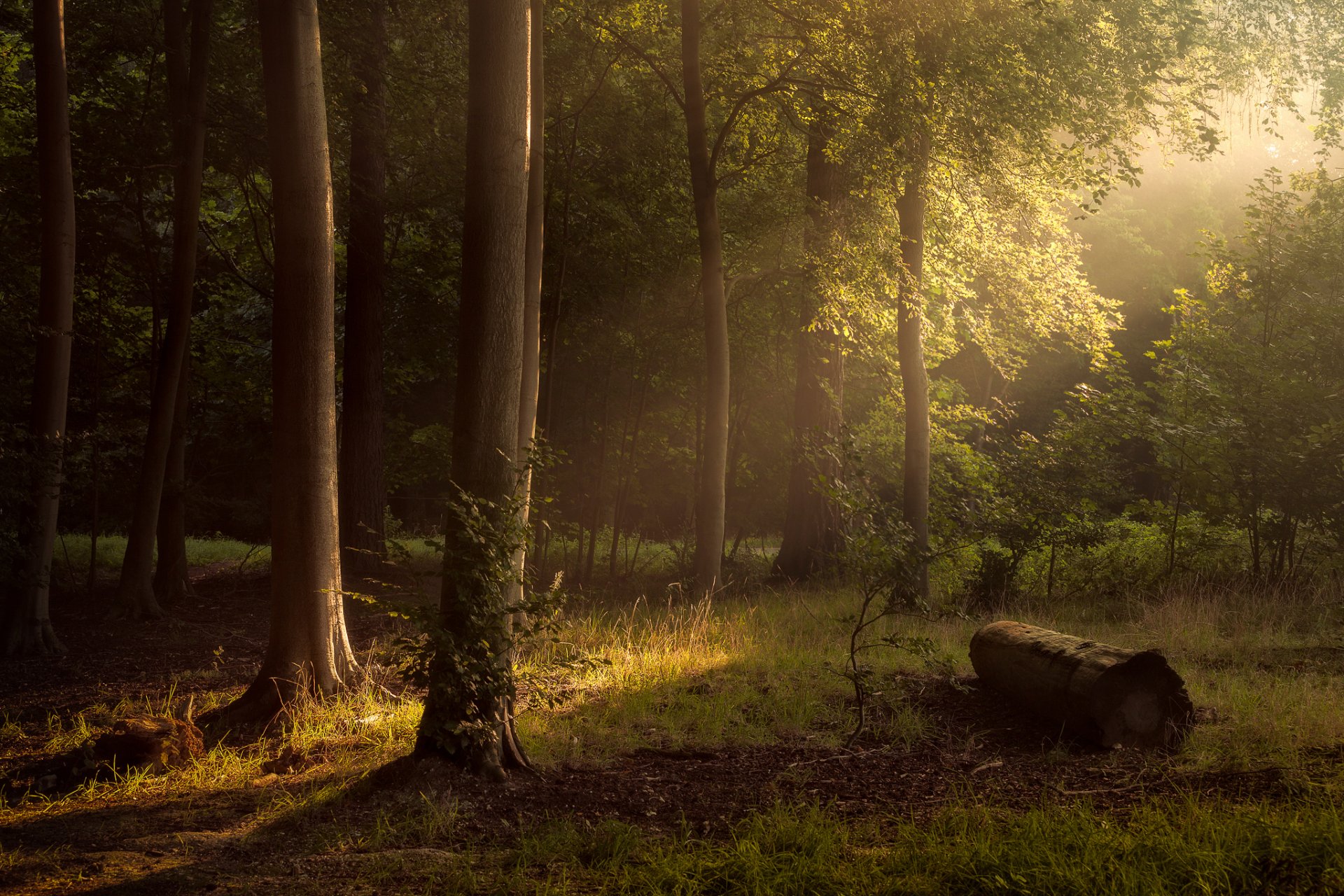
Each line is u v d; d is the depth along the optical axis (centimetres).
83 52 1377
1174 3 1219
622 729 657
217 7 1434
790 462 1603
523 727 646
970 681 746
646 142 1508
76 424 1695
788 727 665
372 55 1427
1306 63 1388
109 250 1439
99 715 743
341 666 747
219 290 1702
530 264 801
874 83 1147
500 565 545
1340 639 833
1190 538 1240
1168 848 369
